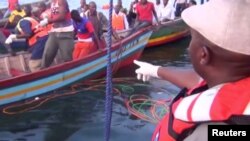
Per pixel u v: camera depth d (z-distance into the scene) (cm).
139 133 599
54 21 734
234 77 87
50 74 708
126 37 952
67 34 750
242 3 83
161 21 1293
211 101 84
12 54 777
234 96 83
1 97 640
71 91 757
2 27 1102
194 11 89
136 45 974
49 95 719
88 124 632
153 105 711
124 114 670
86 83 795
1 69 761
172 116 93
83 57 777
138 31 984
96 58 812
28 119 642
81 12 1076
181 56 1176
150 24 1127
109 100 286
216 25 83
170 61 1130
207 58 88
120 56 904
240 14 82
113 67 888
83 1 1099
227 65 86
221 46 83
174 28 1266
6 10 1260
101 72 838
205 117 82
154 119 648
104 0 1861
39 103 698
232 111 80
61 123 636
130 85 823
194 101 87
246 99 81
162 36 1239
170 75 147
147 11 1127
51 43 744
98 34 888
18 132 604
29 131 608
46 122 640
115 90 794
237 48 82
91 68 804
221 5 84
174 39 1289
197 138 83
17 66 774
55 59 815
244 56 83
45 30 759
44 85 705
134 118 652
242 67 86
